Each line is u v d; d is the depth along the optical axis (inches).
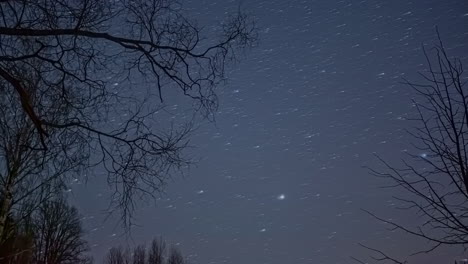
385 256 182.1
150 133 257.3
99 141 252.7
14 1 206.4
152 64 249.3
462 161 170.4
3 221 359.6
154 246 1464.1
